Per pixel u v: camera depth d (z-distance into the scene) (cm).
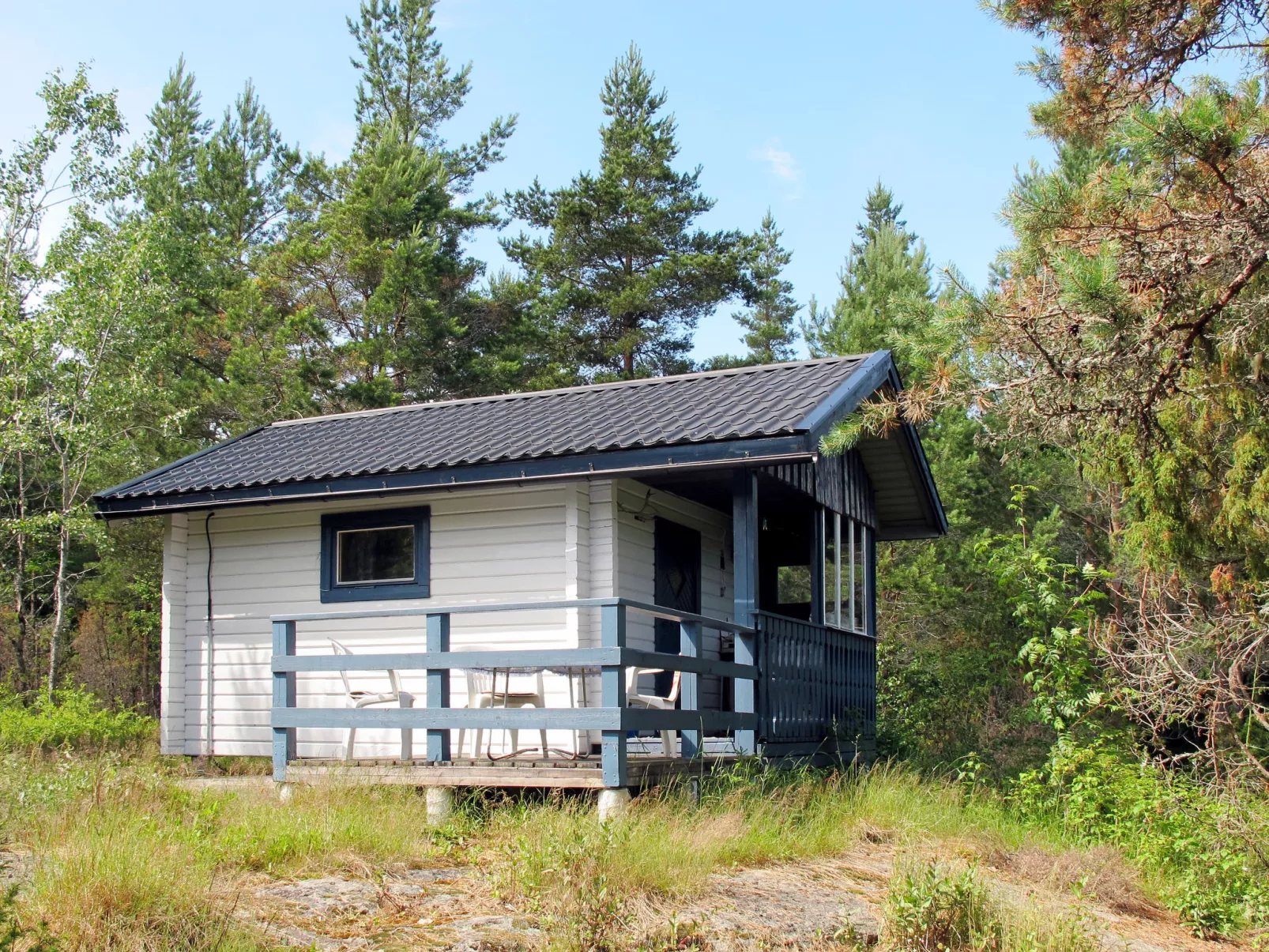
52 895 538
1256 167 741
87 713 1411
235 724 1173
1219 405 840
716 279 3206
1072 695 1238
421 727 873
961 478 2045
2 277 1930
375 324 2627
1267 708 1051
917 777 1113
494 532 1083
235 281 2898
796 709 1084
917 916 643
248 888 625
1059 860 899
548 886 634
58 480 2253
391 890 646
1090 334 755
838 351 2202
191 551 1216
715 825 786
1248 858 917
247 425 2406
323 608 1147
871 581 1428
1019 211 780
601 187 3153
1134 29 820
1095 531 2012
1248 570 945
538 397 1357
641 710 821
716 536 1353
